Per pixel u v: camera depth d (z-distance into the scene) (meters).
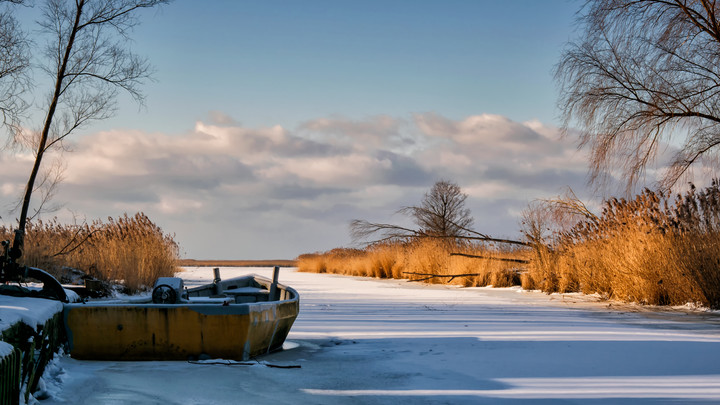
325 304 15.51
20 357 4.27
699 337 9.12
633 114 17.39
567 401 5.39
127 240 19.59
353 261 41.19
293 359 7.55
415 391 5.81
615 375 6.45
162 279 8.69
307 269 52.06
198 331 7.17
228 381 6.11
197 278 30.86
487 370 6.79
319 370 6.80
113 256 17.48
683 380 6.18
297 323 11.30
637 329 10.16
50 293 7.55
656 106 16.81
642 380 6.19
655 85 16.92
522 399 5.48
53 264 16.11
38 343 5.64
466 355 7.74
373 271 35.91
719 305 13.70
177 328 7.16
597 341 8.73
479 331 10.03
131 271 16.52
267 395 5.61
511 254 24.98
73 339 7.13
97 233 19.80
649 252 15.23
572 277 19.08
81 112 18.08
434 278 26.77
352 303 15.84
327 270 47.81
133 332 7.14
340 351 8.17
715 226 15.05
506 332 9.86
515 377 6.40
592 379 6.27
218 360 7.08
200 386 5.87
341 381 6.24
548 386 5.98
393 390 5.85
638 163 17.52
